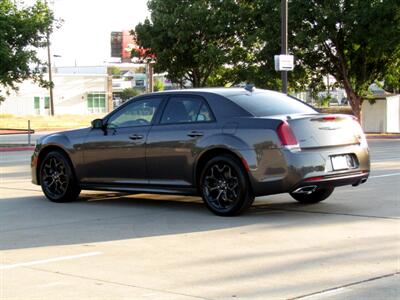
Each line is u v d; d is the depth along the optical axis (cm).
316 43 3412
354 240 770
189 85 4438
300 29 3506
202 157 954
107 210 1034
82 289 589
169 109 1013
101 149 1066
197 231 844
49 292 582
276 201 1084
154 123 1020
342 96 8194
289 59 2461
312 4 3466
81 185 1103
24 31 2927
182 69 3988
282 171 886
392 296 552
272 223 887
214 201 951
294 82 3834
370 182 1310
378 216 926
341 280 602
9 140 3547
